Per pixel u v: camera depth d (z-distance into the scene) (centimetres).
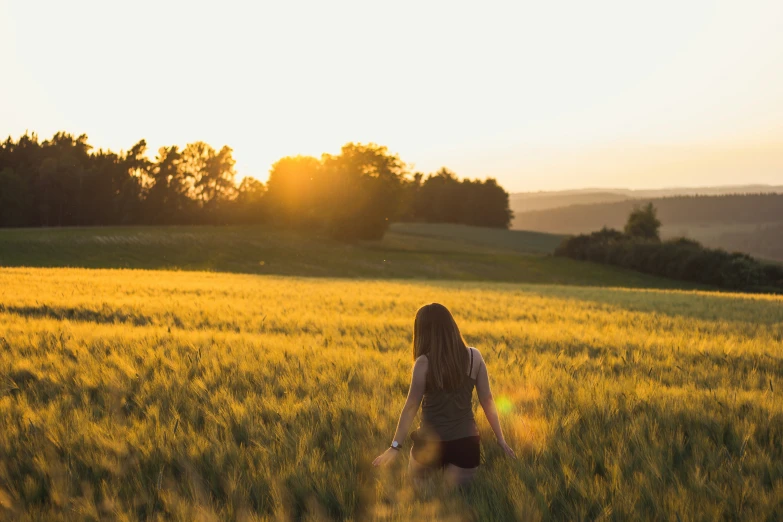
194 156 13238
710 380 820
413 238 11212
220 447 477
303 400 615
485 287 4162
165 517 390
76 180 11650
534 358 967
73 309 1578
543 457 473
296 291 2778
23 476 441
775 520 382
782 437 522
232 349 920
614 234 9556
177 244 8131
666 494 397
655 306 2552
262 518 373
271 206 11750
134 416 563
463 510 386
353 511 399
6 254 6656
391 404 600
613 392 657
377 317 1719
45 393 648
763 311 2423
